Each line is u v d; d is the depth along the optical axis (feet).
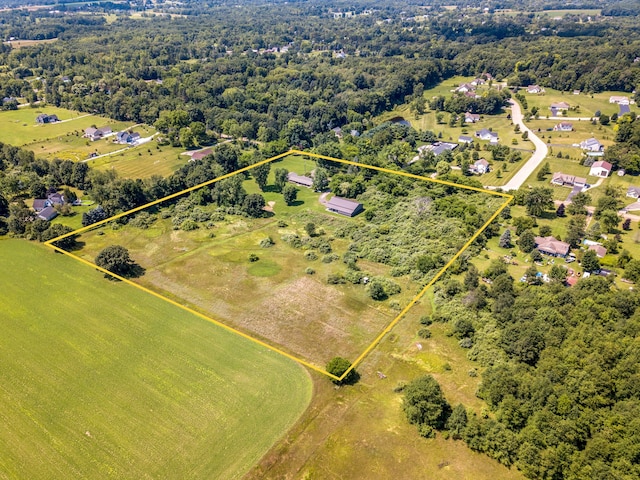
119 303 311.06
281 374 253.24
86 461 209.15
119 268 340.18
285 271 342.85
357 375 252.62
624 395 219.20
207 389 244.63
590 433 206.39
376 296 309.63
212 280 333.62
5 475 203.82
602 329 258.98
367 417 228.02
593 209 438.81
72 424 227.20
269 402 236.84
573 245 372.79
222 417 228.84
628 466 186.09
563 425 202.69
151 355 267.18
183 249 378.73
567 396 217.36
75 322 294.66
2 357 268.21
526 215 431.43
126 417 230.07
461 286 314.96
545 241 373.40
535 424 208.85
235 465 206.18
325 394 241.35
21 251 376.07
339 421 226.17
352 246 375.86
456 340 278.26
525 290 301.84
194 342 276.21
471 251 364.58
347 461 207.00
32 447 216.33
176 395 241.55
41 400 240.53
